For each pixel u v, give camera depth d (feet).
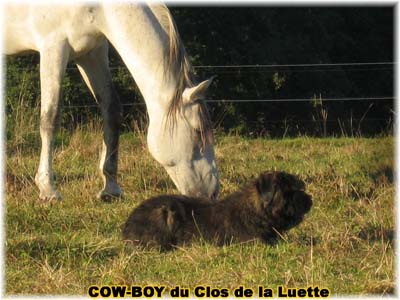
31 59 71.72
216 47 83.76
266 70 85.61
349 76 96.37
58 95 39.37
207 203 31.07
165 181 43.27
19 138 53.47
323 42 95.30
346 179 43.11
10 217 34.14
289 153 54.19
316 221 33.86
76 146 52.24
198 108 36.58
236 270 27.12
